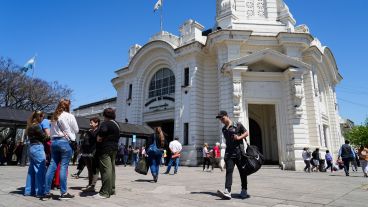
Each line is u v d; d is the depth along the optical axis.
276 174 14.33
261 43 22.67
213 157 16.72
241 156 6.24
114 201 5.67
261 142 25.80
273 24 24.30
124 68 30.97
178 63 25.33
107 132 6.24
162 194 6.71
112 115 6.45
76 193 6.67
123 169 17.42
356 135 45.12
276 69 21.52
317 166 18.19
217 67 24.41
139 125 25.66
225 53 22.31
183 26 26.55
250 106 25.89
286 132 20.45
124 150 22.75
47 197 5.78
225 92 21.39
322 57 25.25
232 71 20.61
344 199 6.18
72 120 6.19
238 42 22.12
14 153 18.84
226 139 6.47
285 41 22.05
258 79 21.31
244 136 6.29
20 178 9.56
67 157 6.04
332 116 26.45
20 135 25.47
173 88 26.31
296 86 20.20
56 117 6.04
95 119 7.59
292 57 21.58
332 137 25.98
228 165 6.26
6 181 8.60
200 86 24.05
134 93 29.39
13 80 33.19
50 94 37.00
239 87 20.38
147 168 9.73
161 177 11.66
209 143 23.08
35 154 6.13
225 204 5.48
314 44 23.77
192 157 21.97
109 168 6.16
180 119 23.83
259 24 24.23
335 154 25.27
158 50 27.48
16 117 17.88
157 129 10.10
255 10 25.53
